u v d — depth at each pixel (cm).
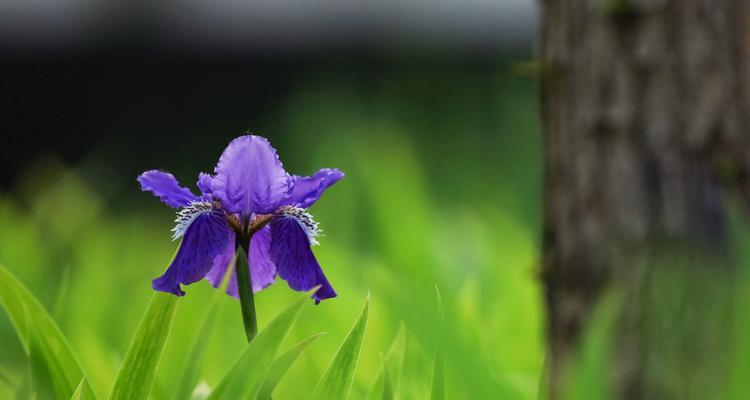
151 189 197
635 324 211
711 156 212
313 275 198
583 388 197
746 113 212
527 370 230
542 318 221
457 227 344
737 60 212
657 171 212
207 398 193
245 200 196
